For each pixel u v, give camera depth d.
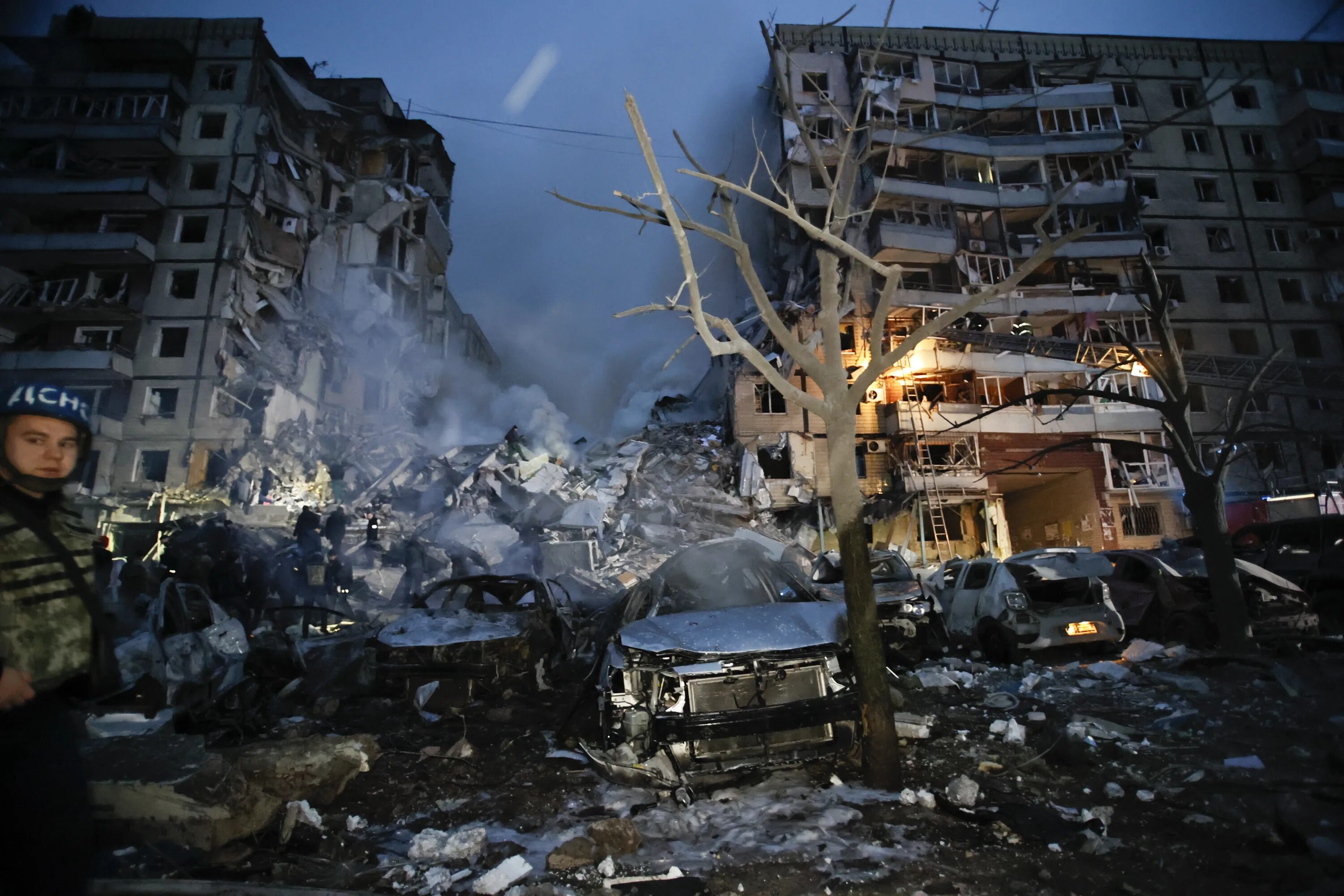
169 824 3.39
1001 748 4.88
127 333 27.09
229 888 2.85
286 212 30.98
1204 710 5.62
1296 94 34.91
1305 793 3.54
